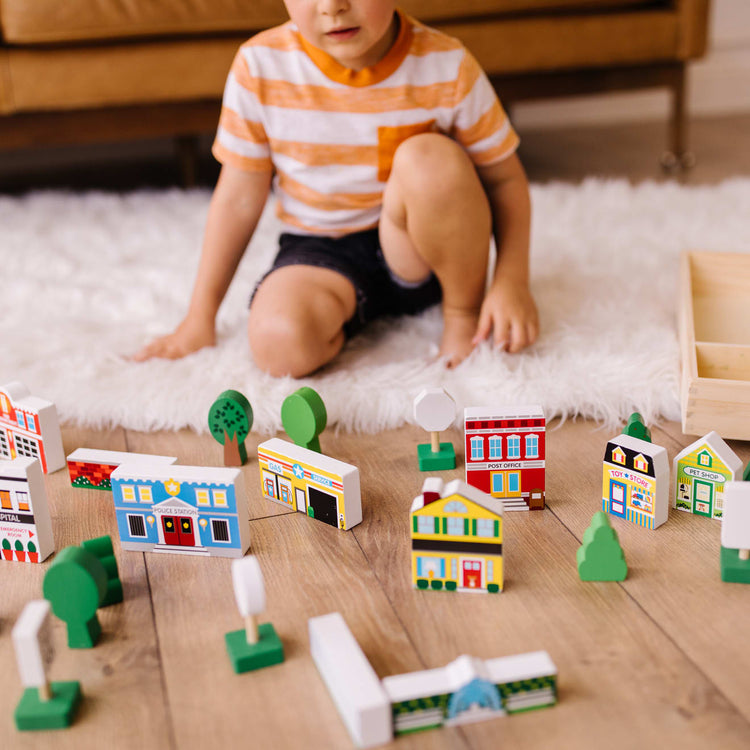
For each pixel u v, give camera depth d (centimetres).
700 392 89
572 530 81
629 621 68
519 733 59
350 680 59
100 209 195
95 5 171
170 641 69
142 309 139
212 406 94
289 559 79
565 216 172
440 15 186
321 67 110
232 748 58
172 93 182
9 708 63
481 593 73
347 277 116
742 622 68
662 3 203
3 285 150
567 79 205
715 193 184
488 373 107
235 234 119
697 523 81
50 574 66
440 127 115
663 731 58
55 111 184
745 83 289
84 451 93
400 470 94
